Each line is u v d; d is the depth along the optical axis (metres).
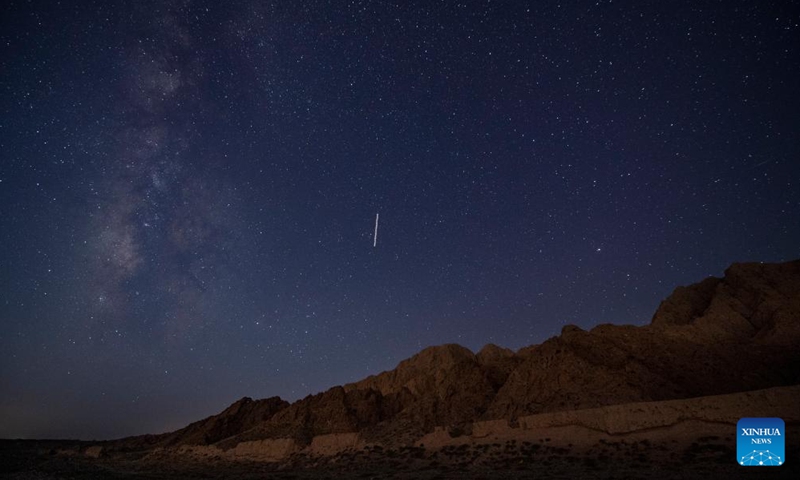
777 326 34.72
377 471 32.06
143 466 52.28
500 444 30.56
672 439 23.81
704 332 37.56
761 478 17.62
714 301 41.12
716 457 21.09
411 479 26.53
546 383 36.75
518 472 24.92
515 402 36.91
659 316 44.47
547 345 42.38
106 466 52.84
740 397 23.47
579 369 36.28
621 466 22.58
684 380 32.62
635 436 25.17
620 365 36.19
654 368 34.75
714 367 33.00
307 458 43.50
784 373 30.48
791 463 19.16
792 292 38.25
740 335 36.81
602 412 27.36
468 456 30.77
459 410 43.38
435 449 34.28
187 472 43.56
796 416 21.58
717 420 23.34
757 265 42.94
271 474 36.66
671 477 19.14
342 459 39.47
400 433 41.78
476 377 47.91
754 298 39.62
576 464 24.45
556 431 28.89
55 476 39.28
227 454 53.66
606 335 40.09
